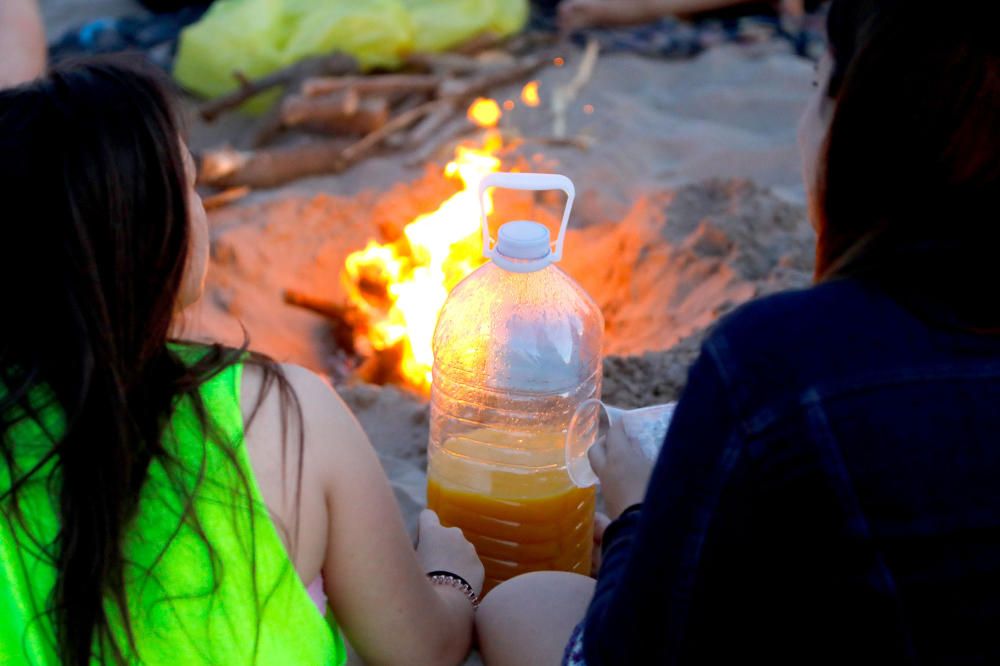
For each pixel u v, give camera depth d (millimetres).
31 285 1157
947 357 1047
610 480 1677
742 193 4273
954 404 1036
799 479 1033
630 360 3016
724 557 1081
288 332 3912
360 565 1440
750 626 1104
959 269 1061
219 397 1271
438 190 4645
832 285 1100
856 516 1026
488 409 1931
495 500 1955
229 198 4492
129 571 1241
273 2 5512
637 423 1676
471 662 1829
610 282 4164
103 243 1159
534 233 1824
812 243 3941
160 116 1199
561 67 5758
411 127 5164
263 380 1311
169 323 1243
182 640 1276
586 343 1969
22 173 1144
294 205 4453
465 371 1937
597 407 2051
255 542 1270
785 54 5859
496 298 1921
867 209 1102
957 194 1048
